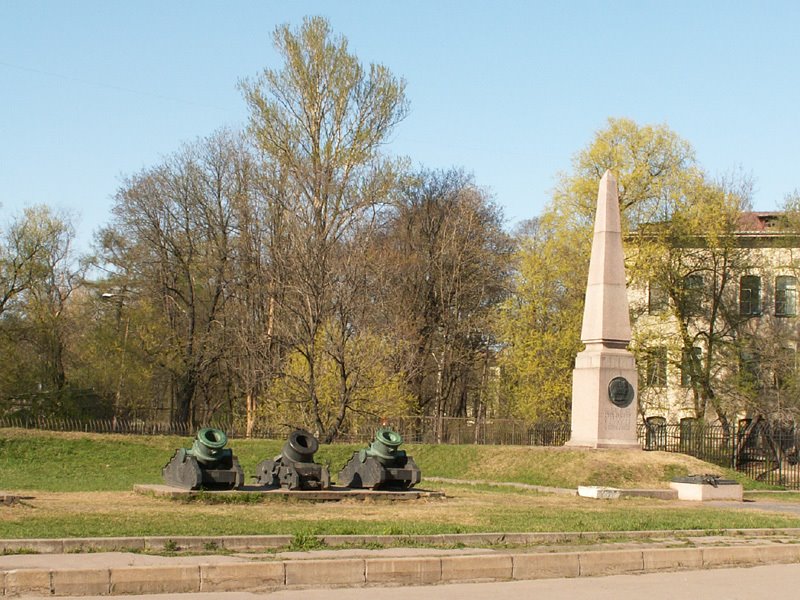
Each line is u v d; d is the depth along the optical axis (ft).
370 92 169.68
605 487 100.37
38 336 193.26
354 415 161.07
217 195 197.06
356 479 87.35
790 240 196.75
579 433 120.47
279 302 154.81
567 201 173.17
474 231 221.25
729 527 69.46
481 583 47.52
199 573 42.86
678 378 191.31
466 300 217.56
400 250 215.31
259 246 187.42
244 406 194.59
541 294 174.91
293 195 160.45
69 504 69.31
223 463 80.43
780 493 109.50
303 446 83.35
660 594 45.42
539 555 50.83
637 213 173.99
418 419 175.01
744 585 49.11
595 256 121.19
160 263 197.77
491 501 86.53
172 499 74.84
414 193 223.51
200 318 212.02
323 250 155.33
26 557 45.21
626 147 174.29
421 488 92.27
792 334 190.39
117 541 49.34
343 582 45.57
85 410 190.19
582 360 120.78
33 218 197.47
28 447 119.65
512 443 152.87
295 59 168.04
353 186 165.37
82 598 40.01
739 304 200.64
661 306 184.55
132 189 195.83
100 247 210.79
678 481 102.01
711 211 175.94
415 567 47.26
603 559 52.90
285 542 52.24
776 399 175.11
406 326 185.47
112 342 196.54
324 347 155.12
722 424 179.22
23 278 195.62
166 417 220.64
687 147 175.22
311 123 168.86
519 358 173.78
